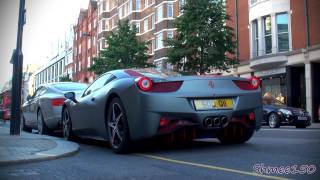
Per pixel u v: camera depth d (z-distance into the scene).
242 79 6.46
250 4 30.03
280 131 11.45
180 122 5.97
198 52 25.77
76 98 8.39
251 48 30.00
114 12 58.94
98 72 36.34
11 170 5.16
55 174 4.88
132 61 35.66
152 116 5.89
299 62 26.31
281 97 27.81
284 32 27.72
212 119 6.04
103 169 5.14
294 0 27.00
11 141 7.88
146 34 49.00
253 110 6.45
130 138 6.21
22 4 9.62
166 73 6.66
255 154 5.80
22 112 13.27
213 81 6.20
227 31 25.70
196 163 5.30
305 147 6.42
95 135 7.46
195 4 25.56
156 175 4.64
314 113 25.58
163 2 43.22
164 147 7.00
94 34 67.31
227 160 5.41
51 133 10.98
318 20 25.34
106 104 6.76
